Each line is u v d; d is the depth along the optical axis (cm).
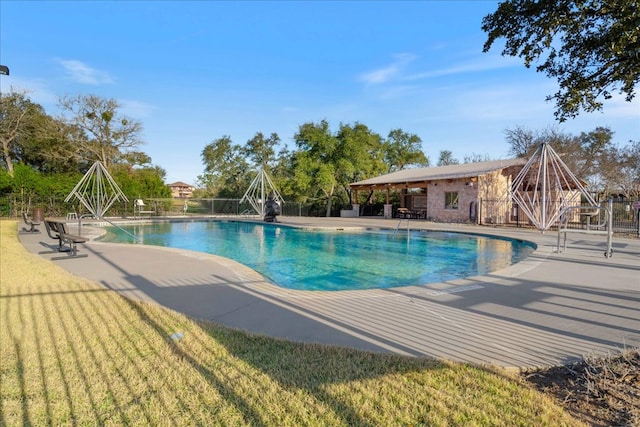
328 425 231
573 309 473
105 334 381
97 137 3281
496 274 695
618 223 1906
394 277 868
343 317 438
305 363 315
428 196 2441
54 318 430
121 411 248
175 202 3256
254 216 2880
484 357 326
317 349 342
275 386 278
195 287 586
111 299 511
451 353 335
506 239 1441
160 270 724
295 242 1511
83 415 243
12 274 676
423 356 328
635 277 670
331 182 3117
